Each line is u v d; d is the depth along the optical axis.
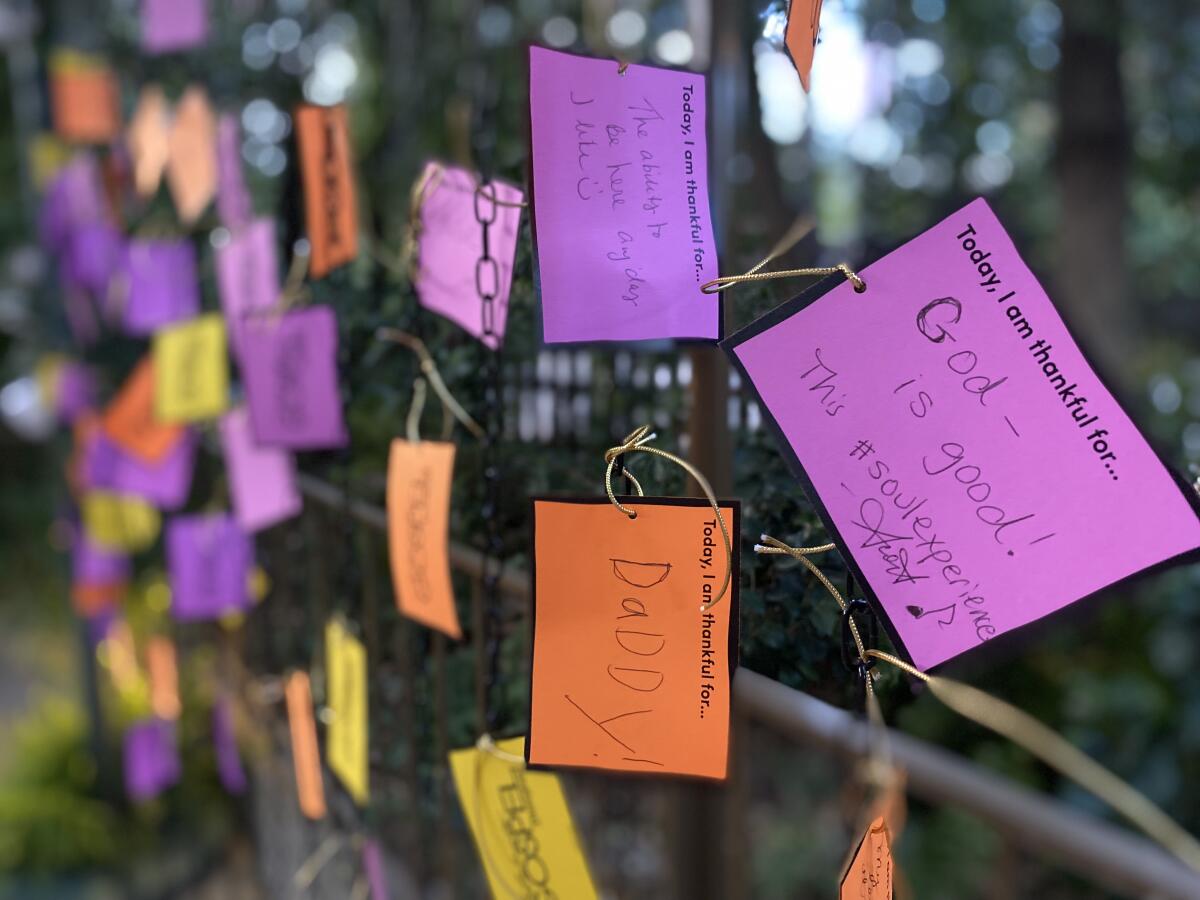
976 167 4.21
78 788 3.53
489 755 0.85
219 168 1.66
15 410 3.68
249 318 1.30
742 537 0.73
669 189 0.68
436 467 0.91
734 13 0.93
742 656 0.73
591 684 0.65
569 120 0.67
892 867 0.62
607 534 0.64
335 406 1.19
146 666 2.85
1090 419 0.54
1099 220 3.85
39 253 3.57
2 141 6.86
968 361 0.56
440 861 1.36
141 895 2.92
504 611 1.14
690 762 0.64
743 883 1.43
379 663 1.28
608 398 1.02
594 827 1.83
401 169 3.16
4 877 3.30
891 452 0.57
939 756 1.28
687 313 0.65
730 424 0.88
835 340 0.57
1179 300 4.82
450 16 3.34
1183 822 2.22
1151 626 2.53
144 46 2.33
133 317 2.01
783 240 0.81
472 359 1.07
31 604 5.95
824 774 2.81
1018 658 2.12
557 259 0.65
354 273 1.27
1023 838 1.14
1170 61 4.14
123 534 2.75
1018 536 0.55
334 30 3.35
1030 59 3.95
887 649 0.67
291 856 1.72
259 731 1.95
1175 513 0.53
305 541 1.56
